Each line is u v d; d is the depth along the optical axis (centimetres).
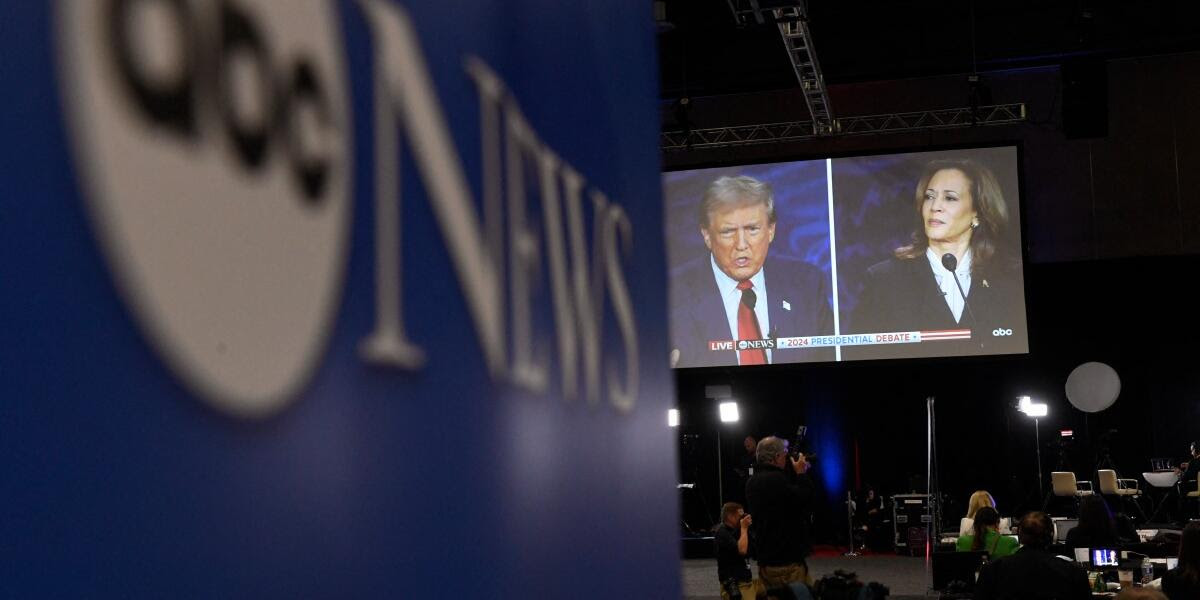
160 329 51
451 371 83
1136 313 1423
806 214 1235
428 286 80
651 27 187
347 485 66
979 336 1191
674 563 169
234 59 59
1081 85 1280
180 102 54
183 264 53
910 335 1205
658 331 171
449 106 87
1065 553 689
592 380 128
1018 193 1194
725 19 1364
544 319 110
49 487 45
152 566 49
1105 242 1370
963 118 1387
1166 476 1398
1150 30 1330
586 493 120
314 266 64
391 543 71
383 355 72
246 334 57
